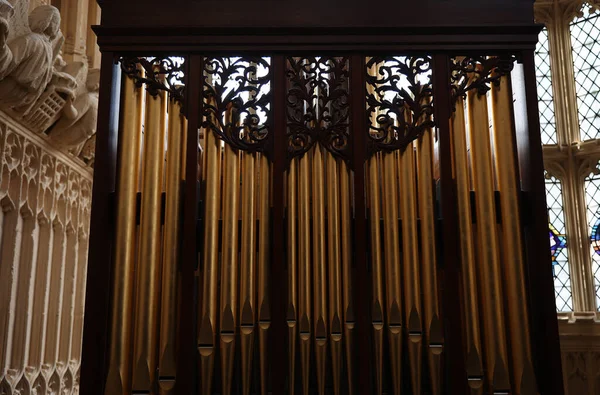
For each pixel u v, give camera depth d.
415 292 4.00
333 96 4.32
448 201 4.12
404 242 4.10
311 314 4.00
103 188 4.12
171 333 3.93
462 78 4.62
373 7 4.39
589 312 8.73
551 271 4.00
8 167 5.42
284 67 4.35
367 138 4.27
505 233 4.10
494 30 4.37
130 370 3.93
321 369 3.87
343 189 4.18
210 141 4.27
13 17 5.00
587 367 8.49
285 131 4.25
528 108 4.25
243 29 4.35
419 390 3.85
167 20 4.37
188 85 4.30
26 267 5.71
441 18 4.38
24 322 5.62
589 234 9.48
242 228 4.12
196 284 4.26
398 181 4.28
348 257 4.06
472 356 3.91
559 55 10.13
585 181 9.66
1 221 5.45
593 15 9.97
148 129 4.25
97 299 3.96
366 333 3.93
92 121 6.30
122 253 4.01
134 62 4.35
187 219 4.09
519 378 3.87
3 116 5.27
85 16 7.25
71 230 6.66
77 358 6.71
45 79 5.34
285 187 4.20
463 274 4.03
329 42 4.35
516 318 3.95
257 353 4.12
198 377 3.95
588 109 9.81
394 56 4.41
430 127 4.28
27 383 5.57
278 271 4.01
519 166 4.34
